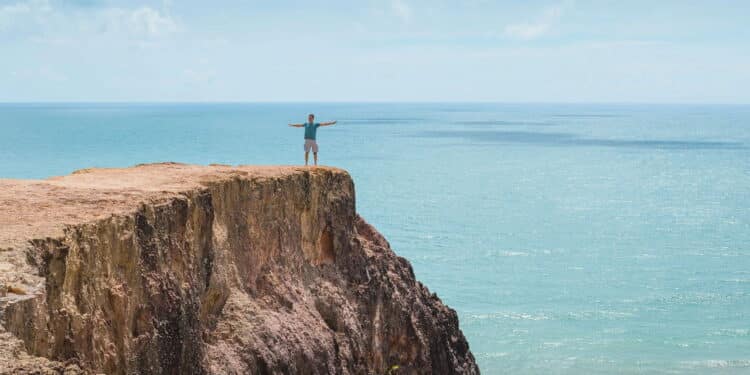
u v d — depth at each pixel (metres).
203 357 25.25
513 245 88.62
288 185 34.03
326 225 36.41
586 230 98.94
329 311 34.16
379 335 36.56
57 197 22.92
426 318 39.44
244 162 158.25
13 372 13.26
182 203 24.48
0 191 23.64
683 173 166.50
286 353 29.36
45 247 17.61
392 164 174.25
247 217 31.16
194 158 165.62
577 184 146.38
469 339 56.28
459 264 79.00
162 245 22.97
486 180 149.50
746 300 67.00
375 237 40.44
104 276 19.69
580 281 72.94
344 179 38.09
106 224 20.17
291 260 33.56
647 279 74.06
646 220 107.31
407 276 40.44
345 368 32.75
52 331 16.95
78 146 198.12
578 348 54.84
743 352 54.50
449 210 112.38
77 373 15.32
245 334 28.22
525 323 59.97
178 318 22.39
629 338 56.94
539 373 50.62
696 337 57.34
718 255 85.00
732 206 120.25
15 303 15.15
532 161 189.25
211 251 26.89
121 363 19.53
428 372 38.31
